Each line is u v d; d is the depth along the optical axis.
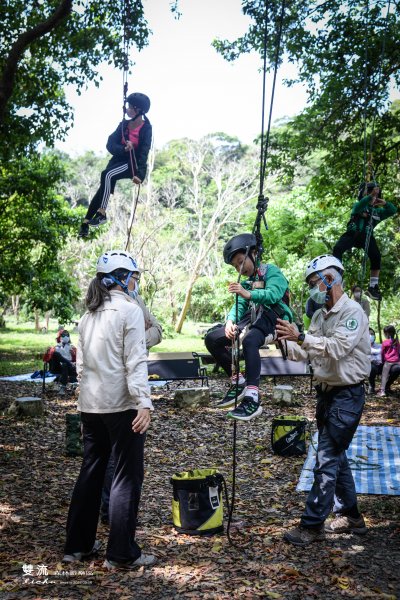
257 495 6.28
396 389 14.01
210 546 4.80
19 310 51.72
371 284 6.39
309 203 20.64
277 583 4.09
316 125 14.72
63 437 9.21
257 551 4.67
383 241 19.28
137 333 4.16
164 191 44.62
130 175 6.08
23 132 14.17
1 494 6.13
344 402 4.74
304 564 4.41
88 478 4.42
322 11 13.37
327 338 4.49
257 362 4.02
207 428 9.90
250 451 8.33
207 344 4.48
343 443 4.76
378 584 4.07
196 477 5.32
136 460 4.27
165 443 8.84
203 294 45.00
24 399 10.76
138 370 4.10
